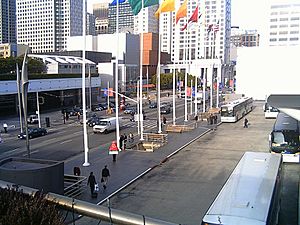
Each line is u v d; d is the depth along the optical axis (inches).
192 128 1849.2
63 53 4313.5
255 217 481.7
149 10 3117.6
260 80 2979.8
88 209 452.8
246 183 607.8
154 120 2210.9
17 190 432.5
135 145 1409.9
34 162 729.6
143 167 1091.3
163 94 4220.0
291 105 427.5
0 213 378.6
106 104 2974.9
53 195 479.5
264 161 750.5
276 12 3464.6
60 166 700.7
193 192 867.4
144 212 745.6
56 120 2239.2
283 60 1710.1
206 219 483.5
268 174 657.0
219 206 517.7
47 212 383.2
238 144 1462.8
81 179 874.8
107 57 4581.7
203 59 3846.0
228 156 1245.1
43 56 3622.0
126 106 2928.2
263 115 2493.8
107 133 1739.7
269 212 504.7
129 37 4734.3
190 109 2664.9
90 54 4340.6
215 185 919.0
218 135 1699.1
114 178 976.9
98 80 3422.7
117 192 868.6
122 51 4682.6
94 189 820.0
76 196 824.9
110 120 1779.0
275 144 1146.0
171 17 3287.4
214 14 3403.1
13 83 2383.1
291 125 1211.9
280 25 3457.2
